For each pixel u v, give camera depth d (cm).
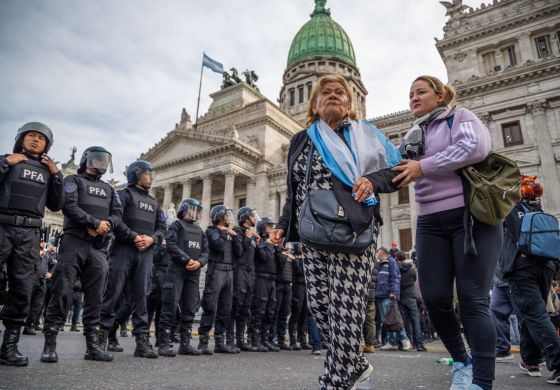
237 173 4800
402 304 1303
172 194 5441
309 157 333
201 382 479
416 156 405
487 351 327
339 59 7369
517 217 579
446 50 4122
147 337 762
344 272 297
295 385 481
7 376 459
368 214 297
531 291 570
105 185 725
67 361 621
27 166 604
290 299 1162
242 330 1056
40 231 612
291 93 7312
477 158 345
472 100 3553
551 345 536
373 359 864
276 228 356
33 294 1231
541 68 3231
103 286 682
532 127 3262
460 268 355
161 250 1153
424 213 388
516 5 3828
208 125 5947
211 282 917
